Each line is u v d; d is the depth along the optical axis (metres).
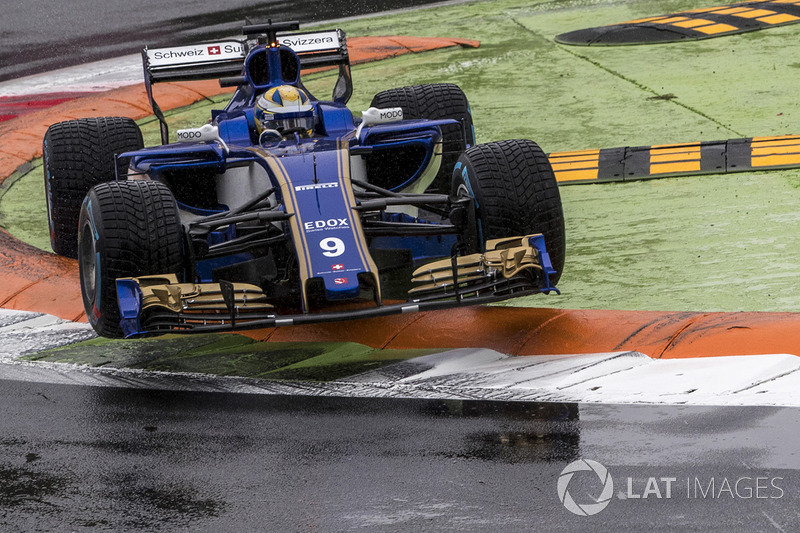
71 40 59.16
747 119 33.06
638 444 14.58
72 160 24.81
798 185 27.39
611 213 26.69
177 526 13.13
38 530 13.19
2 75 51.22
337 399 17.00
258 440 15.52
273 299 20.23
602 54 44.44
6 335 21.44
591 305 20.94
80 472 14.75
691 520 12.57
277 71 24.38
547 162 20.09
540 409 16.00
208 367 19.06
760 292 20.70
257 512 13.38
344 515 13.17
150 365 19.36
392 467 14.38
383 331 20.23
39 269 24.86
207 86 43.75
